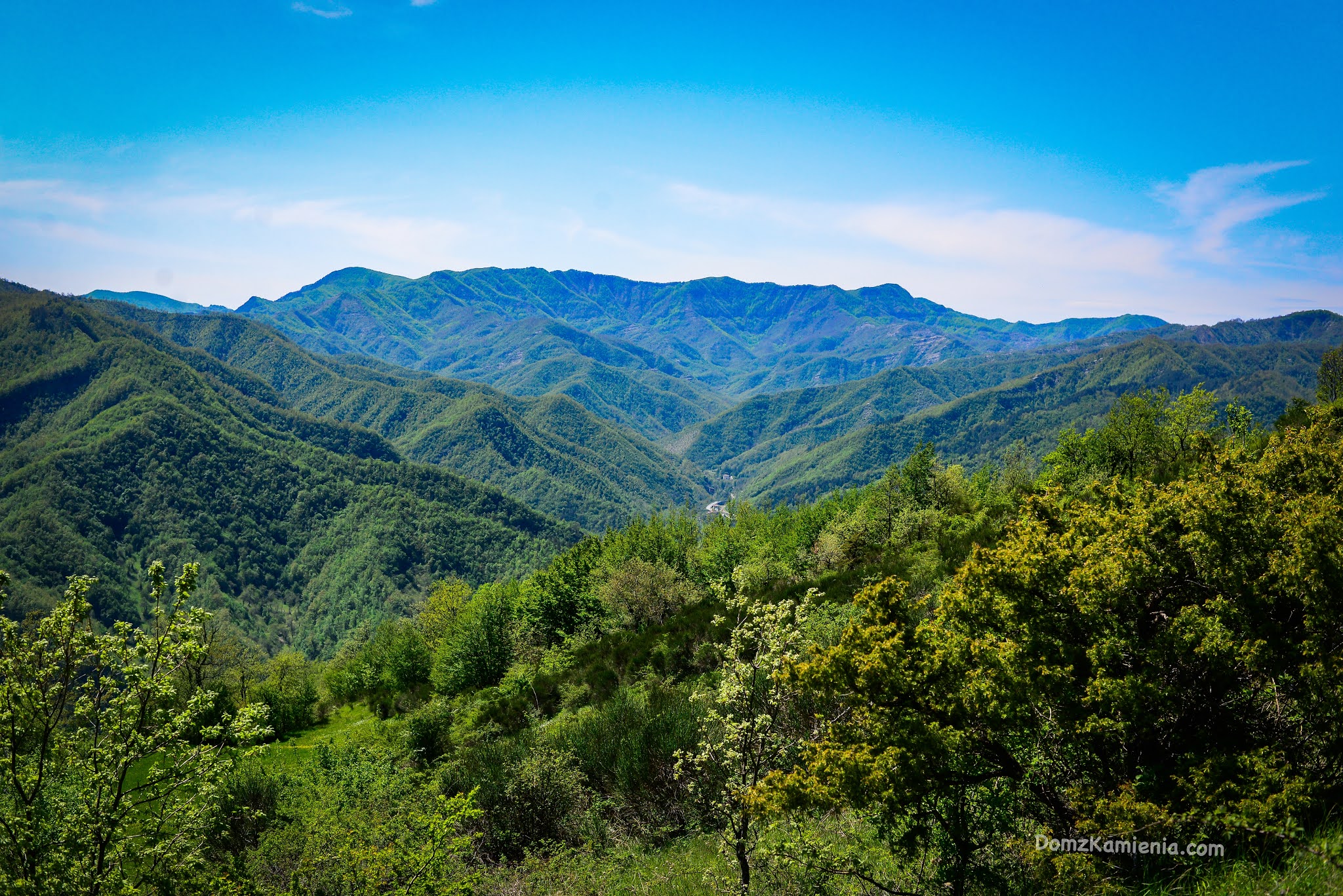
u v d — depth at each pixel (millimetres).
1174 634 7410
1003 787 8289
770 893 9641
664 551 63438
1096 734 7359
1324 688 6523
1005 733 8203
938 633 8930
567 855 13531
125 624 9297
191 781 9344
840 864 8766
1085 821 7105
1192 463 9336
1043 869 7531
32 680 8617
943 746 7781
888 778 7766
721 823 13227
